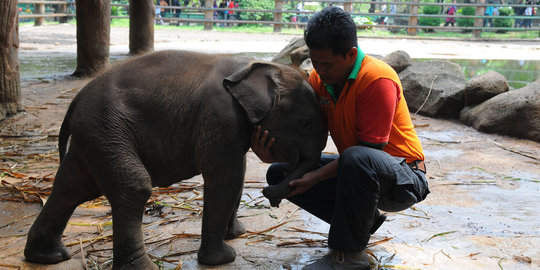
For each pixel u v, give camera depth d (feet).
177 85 9.31
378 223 10.32
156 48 52.75
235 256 10.35
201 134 9.25
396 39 74.64
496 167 17.39
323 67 9.05
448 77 25.50
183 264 10.14
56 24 77.71
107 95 9.14
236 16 92.73
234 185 9.50
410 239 11.60
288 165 10.19
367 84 9.01
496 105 21.77
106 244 11.17
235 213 11.17
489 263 10.47
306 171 9.74
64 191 9.73
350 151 9.05
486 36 83.56
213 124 9.14
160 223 12.18
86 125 9.08
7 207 13.34
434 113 24.77
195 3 97.09
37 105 25.39
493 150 19.47
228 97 9.19
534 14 87.71
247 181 15.65
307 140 9.68
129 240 9.21
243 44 61.16
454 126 23.31
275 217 12.78
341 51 8.77
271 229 11.82
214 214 9.71
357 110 9.25
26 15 70.44
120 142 9.05
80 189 9.80
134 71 9.36
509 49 63.93
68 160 9.66
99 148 9.02
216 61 9.60
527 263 10.50
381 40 72.02
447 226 12.40
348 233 9.29
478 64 46.55
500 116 21.47
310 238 11.54
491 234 11.96
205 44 59.62
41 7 74.95
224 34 73.77
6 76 22.38
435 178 16.21
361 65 9.16
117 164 9.02
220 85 9.25
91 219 12.55
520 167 17.39
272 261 10.36
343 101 9.36
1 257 10.42
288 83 9.58
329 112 9.83
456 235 11.85
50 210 9.88
